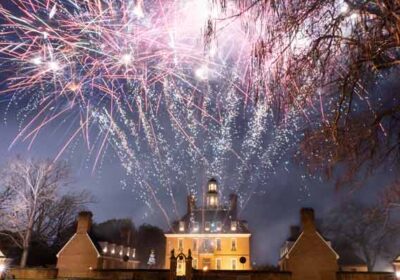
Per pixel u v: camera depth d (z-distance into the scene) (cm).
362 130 980
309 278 3928
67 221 4672
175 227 6284
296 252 4022
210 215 6347
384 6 610
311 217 4125
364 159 1004
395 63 734
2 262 2086
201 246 6091
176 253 6091
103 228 7062
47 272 3384
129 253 6462
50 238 4591
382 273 3083
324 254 3997
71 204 4362
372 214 1802
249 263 5959
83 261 4706
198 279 3125
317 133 1026
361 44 696
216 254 6025
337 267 3966
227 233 6103
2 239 4200
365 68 754
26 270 3391
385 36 686
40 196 3875
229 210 6391
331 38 720
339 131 988
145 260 8362
